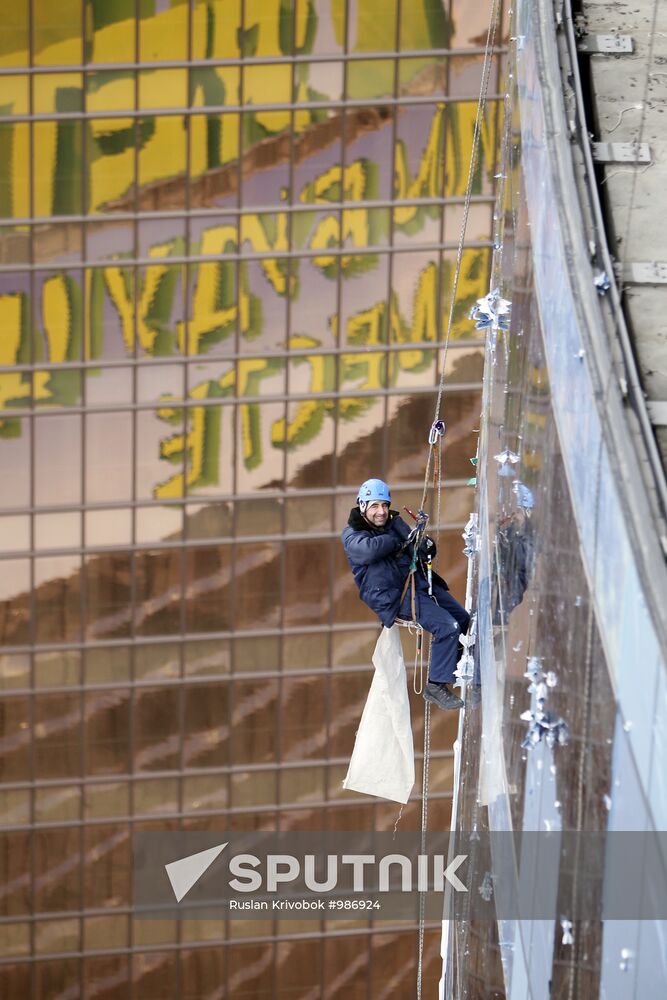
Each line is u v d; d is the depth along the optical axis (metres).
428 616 15.20
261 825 49.28
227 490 46.00
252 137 42.53
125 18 40.88
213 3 40.97
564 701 9.60
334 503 46.62
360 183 43.38
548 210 10.94
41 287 43.22
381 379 45.50
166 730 47.97
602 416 8.79
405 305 44.88
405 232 44.09
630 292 10.28
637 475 8.37
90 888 49.06
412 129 42.97
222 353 44.62
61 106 41.53
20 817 48.09
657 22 13.05
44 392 44.28
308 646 47.78
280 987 50.69
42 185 42.22
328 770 49.00
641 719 7.72
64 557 45.91
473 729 15.12
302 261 44.03
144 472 45.50
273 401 45.28
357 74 42.19
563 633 9.68
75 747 47.75
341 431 45.91
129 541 46.06
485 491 15.16
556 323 10.34
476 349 45.41
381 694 15.70
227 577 46.84
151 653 47.19
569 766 9.36
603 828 8.42
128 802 48.44
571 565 9.48
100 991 50.16
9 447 44.69
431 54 42.16
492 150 43.41
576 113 11.59
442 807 49.25
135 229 43.06
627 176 11.31
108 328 43.94
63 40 40.84
